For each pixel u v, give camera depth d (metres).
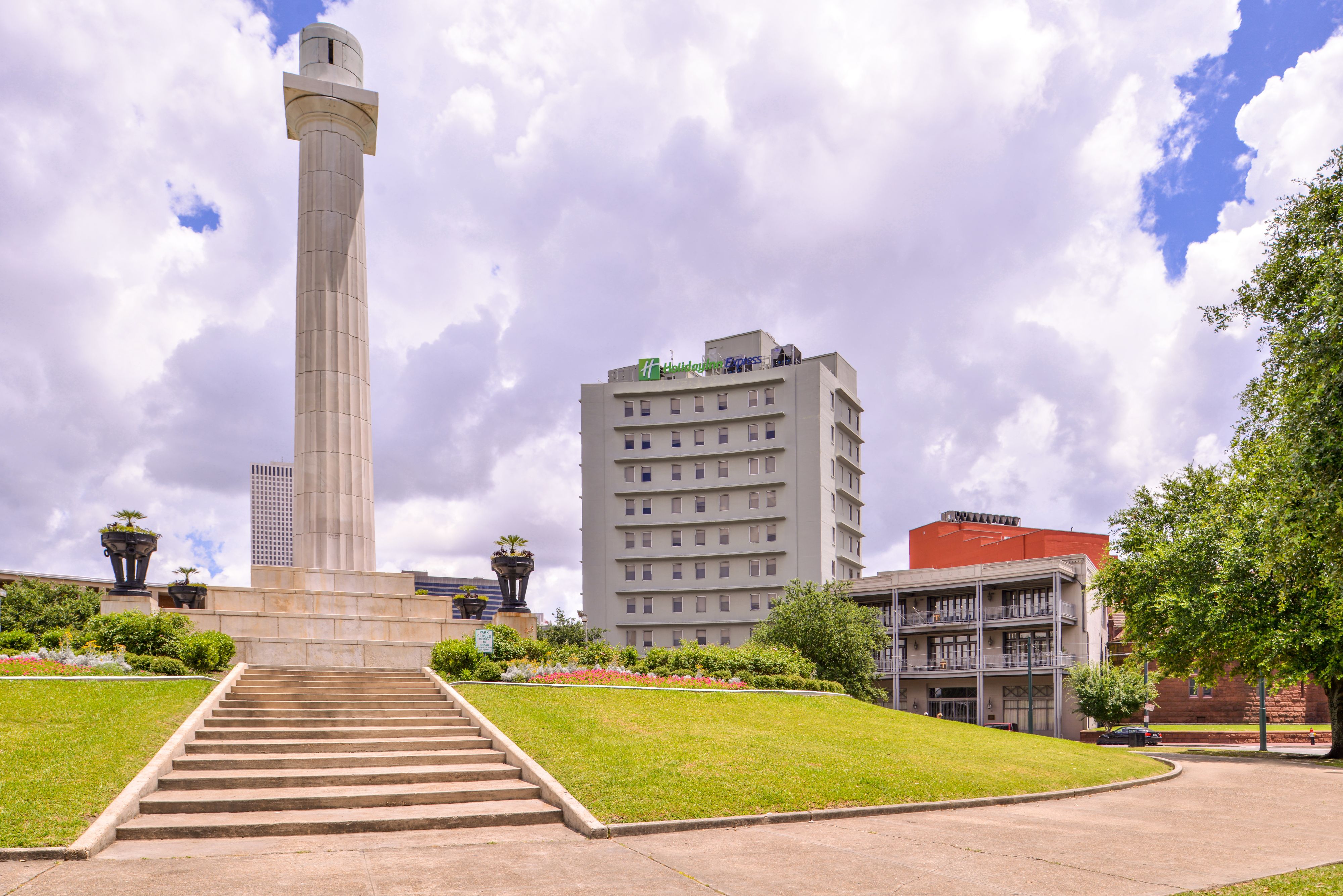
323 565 28.56
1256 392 17.11
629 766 13.93
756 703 23.67
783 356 84.25
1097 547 64.06
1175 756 31.78
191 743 13.85
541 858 9.22
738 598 78.00
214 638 21.98
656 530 81.31
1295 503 14.66
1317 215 15.34
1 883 7.76
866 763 16.02
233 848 9.62
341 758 13.53
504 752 14.87
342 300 30.39
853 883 8.24
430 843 10.06
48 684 16.36
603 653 29.27
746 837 10.60
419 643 26.84
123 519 24.92
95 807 10.13
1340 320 12.83
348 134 31.64
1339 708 31.52
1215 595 30.70
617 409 83.62
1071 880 8.48
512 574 30.81
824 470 78.19
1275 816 13.89
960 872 8.79
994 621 57.12
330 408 29.48
